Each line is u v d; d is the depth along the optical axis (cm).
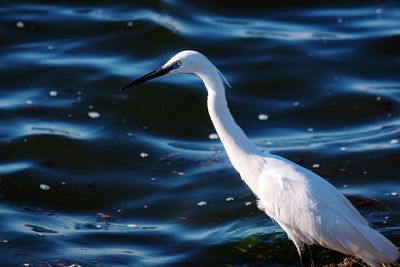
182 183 1425
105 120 1593
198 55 1030
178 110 1630
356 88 1684
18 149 1502
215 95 1045
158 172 1459
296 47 1802
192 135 1574
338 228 999
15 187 1414
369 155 1470
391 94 1658
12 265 1189
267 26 1894
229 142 1070
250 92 1688
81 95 1655
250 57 1777
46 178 1438
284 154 1481
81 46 1812
